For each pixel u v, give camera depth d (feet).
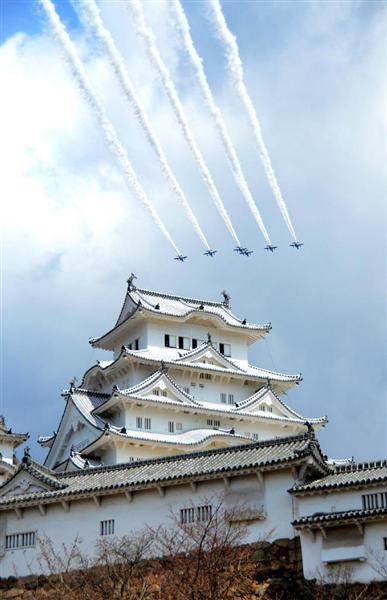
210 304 410.52
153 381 351.46
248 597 196.24
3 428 336.29
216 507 214.90
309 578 197.88
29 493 233.96
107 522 223.71
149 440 333.21
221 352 392.06
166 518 218.59
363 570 193.88
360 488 200.95
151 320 380.37
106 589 195.62
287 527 206.90
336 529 198.39
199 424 358.23
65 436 369.50
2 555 229.04
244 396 382.22
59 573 214.90
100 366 381.60
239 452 224.94
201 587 186.19
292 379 391.04
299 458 208.03
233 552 202.39
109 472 236.02
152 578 198.80
